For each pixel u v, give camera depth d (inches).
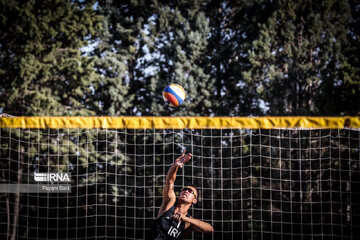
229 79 816.9
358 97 677.3
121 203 645.3
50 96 707.4
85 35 784.3
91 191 652.1
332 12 767.7
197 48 785.6
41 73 709.3
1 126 313.6
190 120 308.3
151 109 755.4
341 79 690.2
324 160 636.7
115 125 310.7
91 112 734.5
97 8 847.7
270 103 739.4
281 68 780.6
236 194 647.8
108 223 632.4
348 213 592.7
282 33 752.3
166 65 826.8
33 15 709.9
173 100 268.7
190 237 568.4
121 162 673.6
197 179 658.2
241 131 691.4
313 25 746.2
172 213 211.2
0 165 639.8
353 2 796.0
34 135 656.4
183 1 849.5
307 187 629.6
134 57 831.1
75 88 738.2
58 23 740.0
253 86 772.0
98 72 805.9
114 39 853.8
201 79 772.0
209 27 815.7
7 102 693.9
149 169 678.5
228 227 611.8
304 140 658.8
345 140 634.8
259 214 620.4
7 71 708.0
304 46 743.1
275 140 680.4
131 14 873.5
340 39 759.1
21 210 620.1
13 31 715.4
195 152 681.0
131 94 821.2
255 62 751.1
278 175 654.5
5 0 703.7
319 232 593.9
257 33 815.7
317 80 737.6
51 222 620.7
